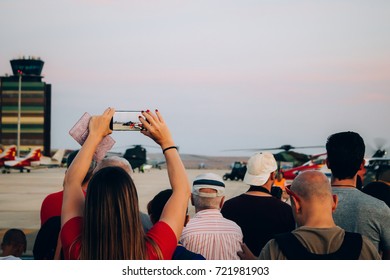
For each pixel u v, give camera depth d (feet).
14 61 612.70
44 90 558.56
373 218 9.84
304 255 7.49
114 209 6.68
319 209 7.84
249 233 12.62
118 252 6.64
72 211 7.23
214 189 11.55
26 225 49.98
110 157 11.98
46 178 176.24
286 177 97.55
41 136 554.46
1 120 554.46
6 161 224.12
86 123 7.55
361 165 10.57
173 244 6.98
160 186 126.72
